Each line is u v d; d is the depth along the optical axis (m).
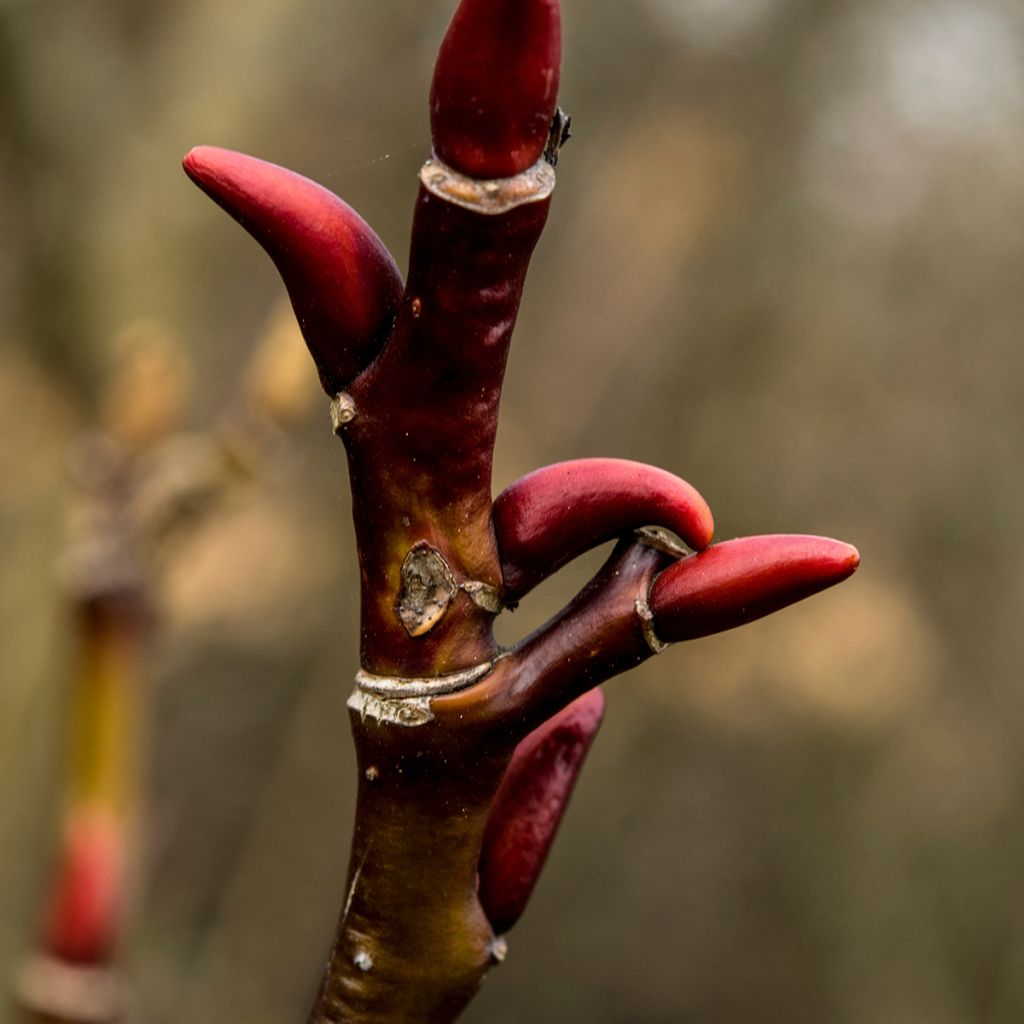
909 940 8.69
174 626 6.80
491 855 0.93
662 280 7.65
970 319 8.49
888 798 8.77
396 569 0.84
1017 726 8.69
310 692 7.62
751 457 8.48
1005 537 8.56
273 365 1.96
